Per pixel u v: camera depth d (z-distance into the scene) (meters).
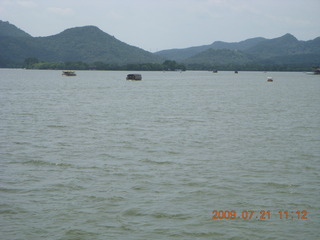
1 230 22.50
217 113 68.81
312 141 44.50
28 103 82.38
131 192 27.91
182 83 194.62
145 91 128.88
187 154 38.19
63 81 196.25
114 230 22.69
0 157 36.31
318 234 22.59
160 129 51.41
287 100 97.06
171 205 25.88
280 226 23.41
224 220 24.00
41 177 30.81
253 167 34.03
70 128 51.31
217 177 31.23
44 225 23.11
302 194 27.98
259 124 56.38
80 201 26.31
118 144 42.06
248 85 180.00
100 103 84.62
